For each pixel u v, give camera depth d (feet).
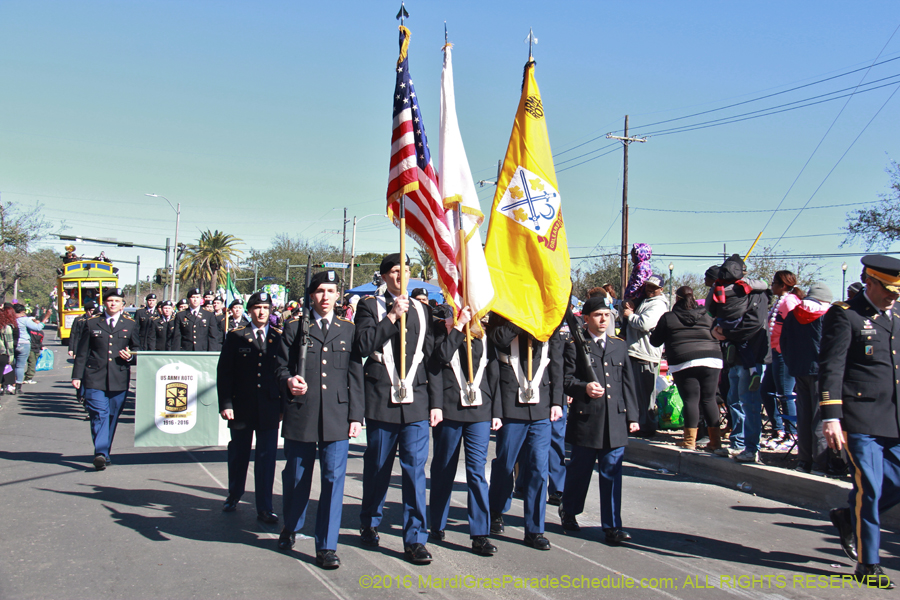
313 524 19.43
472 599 14.11
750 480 24.07
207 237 195.72
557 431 22.09
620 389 18.22
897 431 14.85
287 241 227.20
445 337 16.71
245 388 19.95
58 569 15.46
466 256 18.07
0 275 180.55
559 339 18.44
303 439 16.05
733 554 17.13
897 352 15.06
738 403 26.35
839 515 16.12
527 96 21.13
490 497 18.49
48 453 29.40
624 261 102.73
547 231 19.89
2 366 47.26
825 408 15.08
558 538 18.44
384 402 16.48
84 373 26.02
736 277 25.16
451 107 19.45
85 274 114.21
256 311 20.26
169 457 28.89
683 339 27.20
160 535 18.08
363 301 17.13
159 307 48.26
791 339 22.79
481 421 17.11
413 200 19.44
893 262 14.83
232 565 15.87
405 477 16.42
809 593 14.58
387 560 16.39
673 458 27.76
